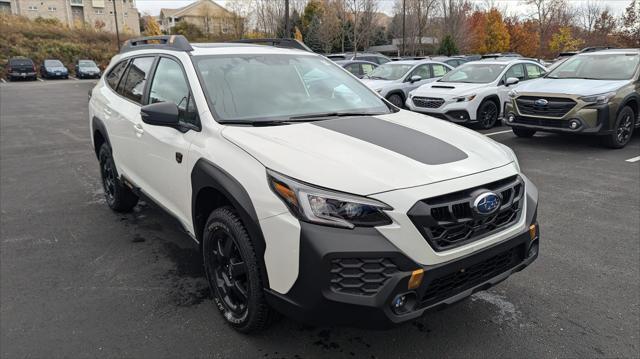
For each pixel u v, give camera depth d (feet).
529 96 27.89
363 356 9.00
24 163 25.34
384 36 159.63
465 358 8.92
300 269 7.61
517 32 173.88
